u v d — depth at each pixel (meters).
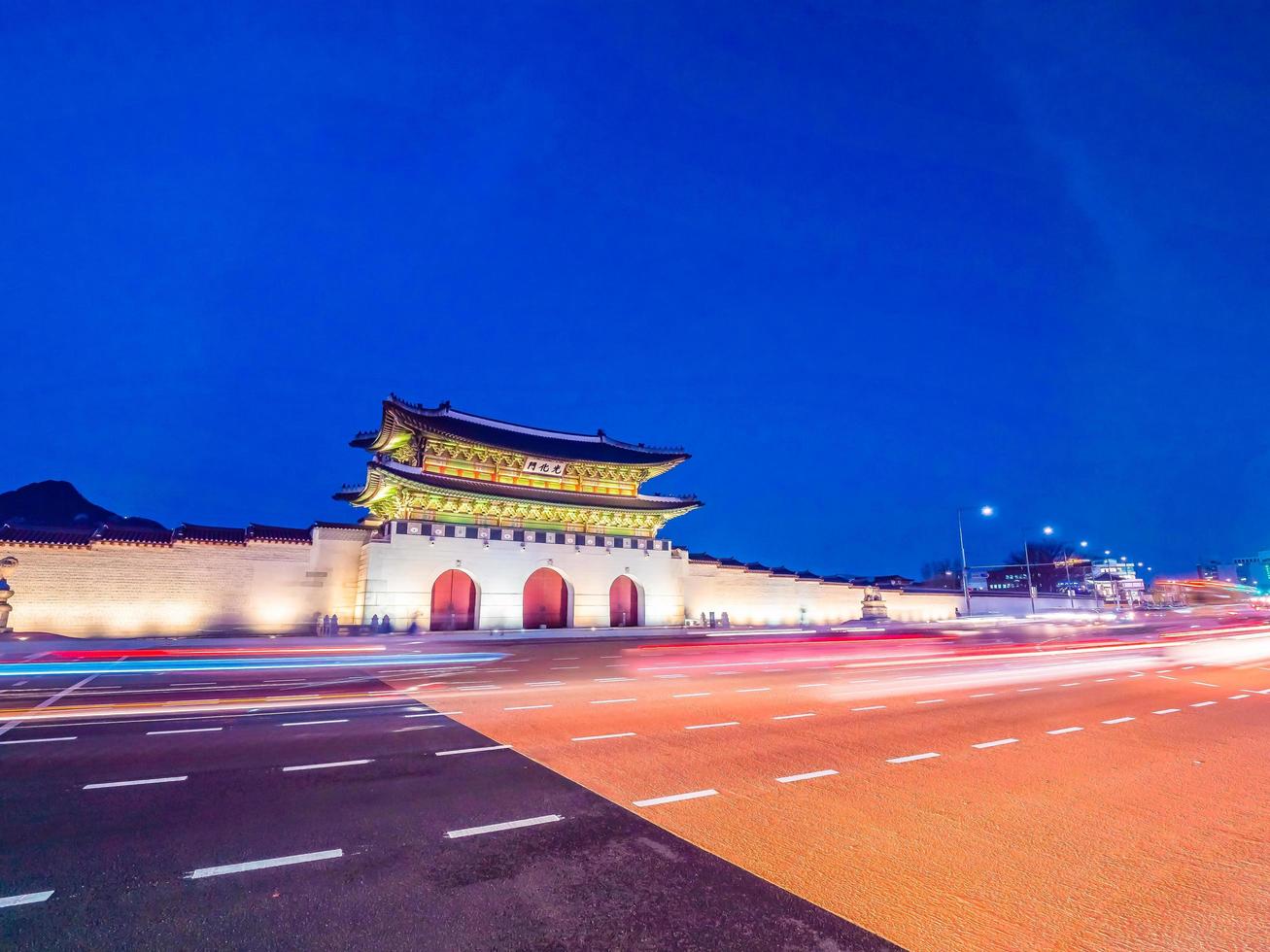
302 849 5.76
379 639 34.66
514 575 42.38
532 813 6.72
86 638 31.34
